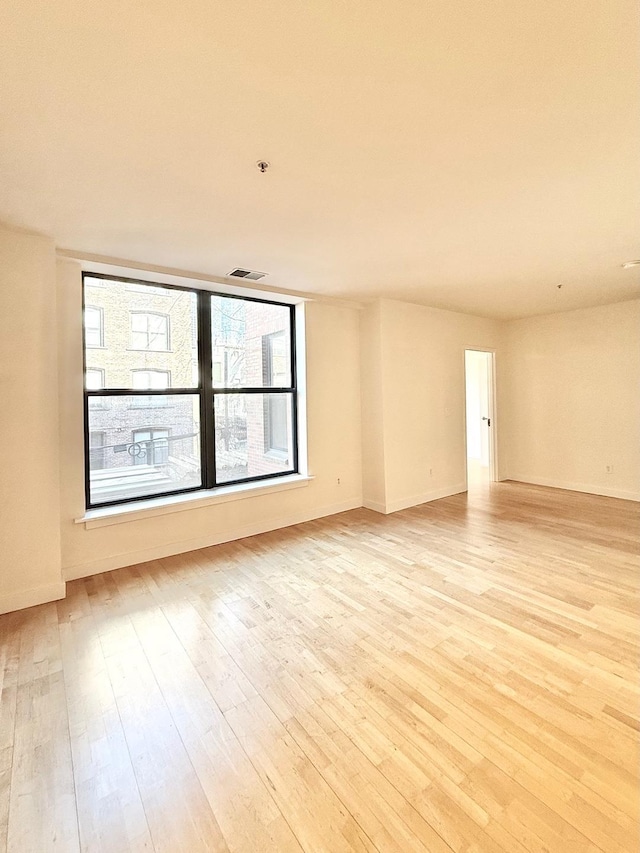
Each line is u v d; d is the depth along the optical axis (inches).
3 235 98.1
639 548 131.9
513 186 80.8
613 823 47.8
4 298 98.4
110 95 54.1
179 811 50.6
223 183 77.9
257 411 162.6
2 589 98.7
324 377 173.8
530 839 46.4
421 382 190.9
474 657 79.2
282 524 160.9
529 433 226.7
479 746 59.0
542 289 161.2
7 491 99.3
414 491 189.2
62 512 115.2
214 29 45.0
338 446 179.2
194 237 104.2
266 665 78.3
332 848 46.0
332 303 173.2
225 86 52.9
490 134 64.3
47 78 50.9
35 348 102.5
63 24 43.9
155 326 138.0
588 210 91.6
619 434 193.0
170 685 73.2
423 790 52.6
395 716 65.1
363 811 50.1
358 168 73.4
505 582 110.3
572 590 105.0
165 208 88.0
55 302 105.5
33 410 102.4
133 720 65.2
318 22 44.4
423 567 121.1
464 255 120.1
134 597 105.8
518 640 84.4
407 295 168.9
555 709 65.7
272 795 52.4
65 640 87.4
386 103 56.7
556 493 204.4
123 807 51.1
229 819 49.5
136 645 85.4
